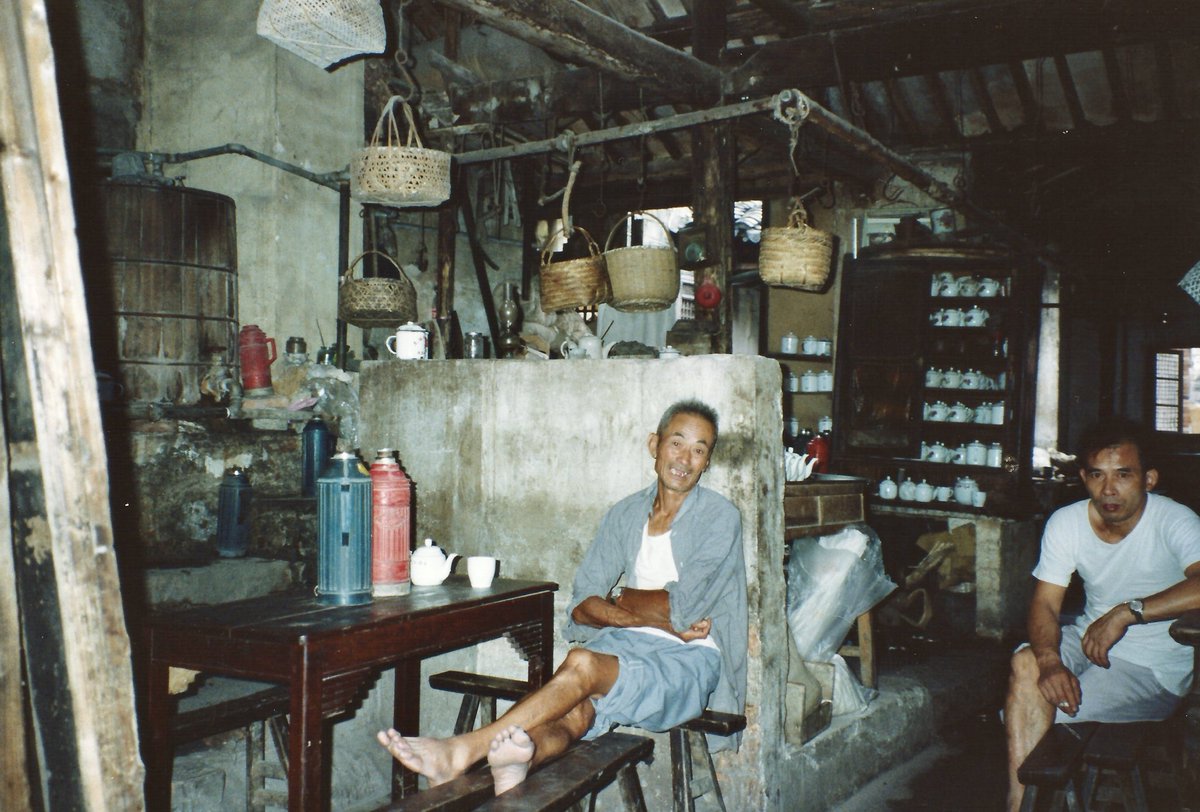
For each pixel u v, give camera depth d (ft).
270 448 14.74
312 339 17.34
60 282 6.54
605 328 28.53
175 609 12.19
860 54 18.49
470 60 23.47
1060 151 27.55
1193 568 10.85
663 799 11.91
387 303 15.84
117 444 12.87
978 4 21.48
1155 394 50.57
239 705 10.13
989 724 16.35
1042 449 33.88
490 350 18.74
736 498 11.19
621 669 9.64
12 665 6.55
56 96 6.57
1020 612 22.74
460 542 13.33
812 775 12.22
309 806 8.29
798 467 13.41
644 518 10.94
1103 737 10.16
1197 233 36.76
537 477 12.73
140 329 14.20
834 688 13.51
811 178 28.63
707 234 19.56
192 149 17.28
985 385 26.08
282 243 16.65
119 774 6.62
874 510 24.88
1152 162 27.99
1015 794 11.40
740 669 10.72
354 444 15.29
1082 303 43.57
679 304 34.22
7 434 6.61
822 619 13.47
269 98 16.56
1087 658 11.54
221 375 14.46
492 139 22.86
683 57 18.71
